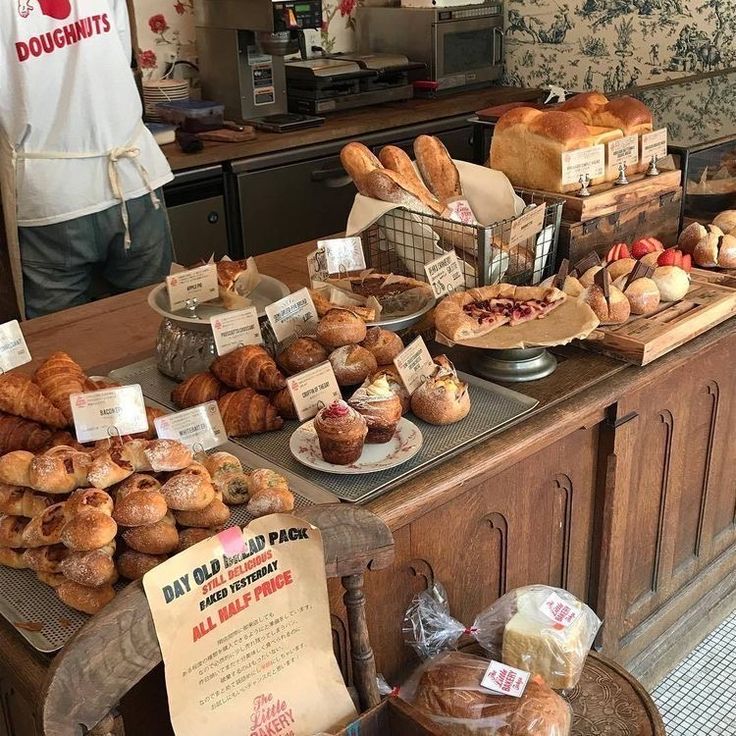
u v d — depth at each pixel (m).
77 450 1.18
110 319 1.94
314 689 1.15
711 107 2.52
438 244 1.81
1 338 1.39
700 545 2.14
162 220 2.94
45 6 2.45
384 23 4.25
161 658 1.00
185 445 1.26
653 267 1.89
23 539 1.12
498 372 1.64
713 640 2.24
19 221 2.73
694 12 3.66
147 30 3.75
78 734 0.93
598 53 4.08
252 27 3.47
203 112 3.48
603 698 1.44
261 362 1.48
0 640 1.08
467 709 1.33
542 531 1.69
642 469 1.83
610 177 1.97
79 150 2.67
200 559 1.03
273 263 2.23
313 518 1.11
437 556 1.49
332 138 3.60
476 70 4.30
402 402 1.49
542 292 1.69
